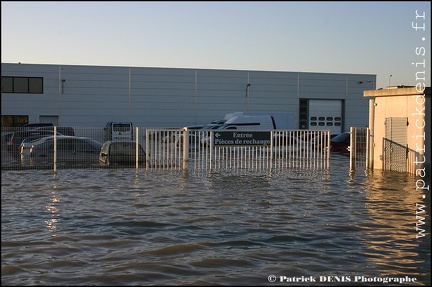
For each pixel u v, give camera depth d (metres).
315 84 54.91
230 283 7.76
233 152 22.89
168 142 22.28
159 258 9.02
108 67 50.94
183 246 9.80
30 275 8.07
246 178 20.02
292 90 54.50
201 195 15.84
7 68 48.94
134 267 8.50
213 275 8.13
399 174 21.31
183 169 21.77
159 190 16.84
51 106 49.88
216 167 22.53
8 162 23.25
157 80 51.94
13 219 12.15
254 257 9.12
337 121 55.47
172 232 10.93
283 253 9.37
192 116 52.75
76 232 10.86
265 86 54.03
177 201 14.75
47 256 9.09
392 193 16.39
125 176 20.45
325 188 17.48
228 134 22.11
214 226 11.52
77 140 23.23
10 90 49.06
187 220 12.10
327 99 55.19
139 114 51.66
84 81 50.50
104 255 9.19
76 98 50.41
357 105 55.75
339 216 12.66
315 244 10.00
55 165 22.41
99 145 23.45
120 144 23.33
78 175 20.70
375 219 12.27
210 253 9.35
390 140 22.12
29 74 49.41
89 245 9.84
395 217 12.52
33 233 10.75
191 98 52.69
